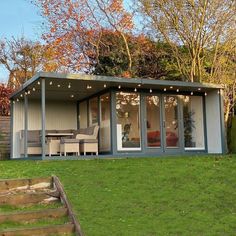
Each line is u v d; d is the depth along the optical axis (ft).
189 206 23.45
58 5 68.23
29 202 23.06
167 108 49.24
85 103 53.11
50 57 73.87
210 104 51.42
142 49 68.80
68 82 42.57
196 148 50.65
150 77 70.54
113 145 44.86
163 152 47.88
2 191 24.26
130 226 20.27
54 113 53.98
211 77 59.36
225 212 22.50
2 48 91.81
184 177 29.55
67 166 33.50
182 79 63.16
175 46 61.82
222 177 29.27
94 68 72.08
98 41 68.54
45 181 25.32
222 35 58.44
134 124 46.60
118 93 46.21
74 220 20.01
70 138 45.96
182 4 57.41
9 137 55.36
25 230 18.83
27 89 46.34
